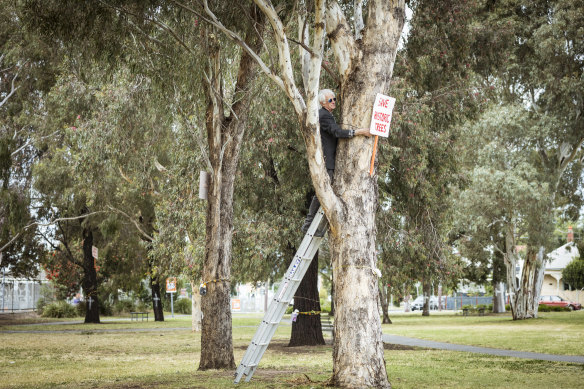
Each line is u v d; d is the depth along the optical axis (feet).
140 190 91.97
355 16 32.65
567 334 87.97
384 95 28.48
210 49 42.14
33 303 212.84
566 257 232.73
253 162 62.59
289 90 28.37
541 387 33.73
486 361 52.49
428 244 68.13
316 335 71.67
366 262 27.89
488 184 120.88
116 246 130.93
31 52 87.35
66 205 116.88
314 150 27.27
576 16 102.63
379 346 27.58
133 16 38.91
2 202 110.83
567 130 118.42
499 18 89.97
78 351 65.57
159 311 161.27
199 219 67.56
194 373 39.60
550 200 124.98
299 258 29.32
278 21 28.07
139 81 70.74
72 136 79.36
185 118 47.73
